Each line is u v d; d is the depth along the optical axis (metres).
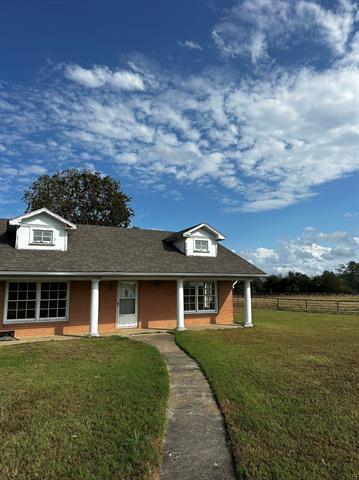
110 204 36.56
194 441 4.69
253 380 7.29
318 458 4.17
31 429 4.93
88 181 36.22
